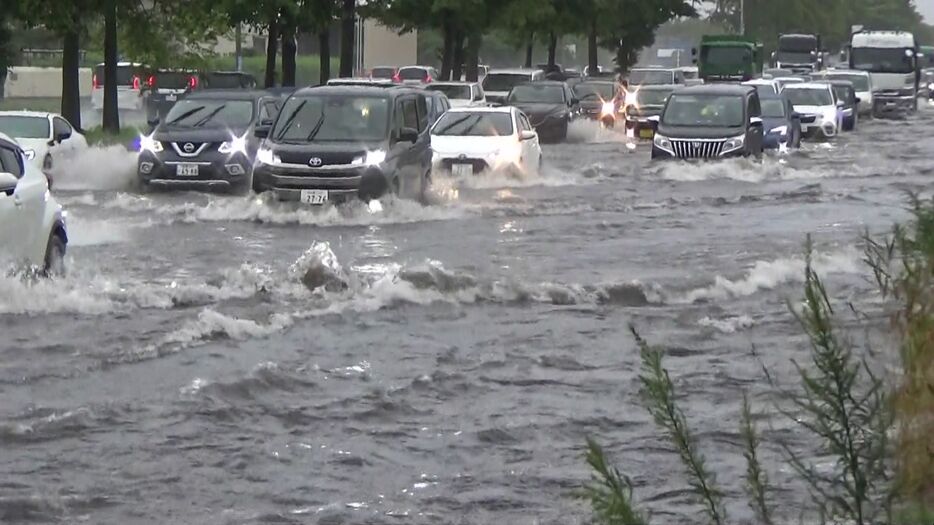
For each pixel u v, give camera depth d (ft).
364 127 157.38
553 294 98.53
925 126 387.14
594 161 248.52
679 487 55.36
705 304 97.55
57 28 246.06
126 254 122.01
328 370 76.33
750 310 94.79
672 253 124.36
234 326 85.87
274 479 57.47
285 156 152.56
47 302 93.50
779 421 64.44
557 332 87.30
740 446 60.64
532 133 205.05
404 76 430.61
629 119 328.29
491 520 52.08
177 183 178.60
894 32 468.34
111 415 66.80
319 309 92.43
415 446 62.44
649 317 92.58
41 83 460.96
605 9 459.32
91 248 126.00
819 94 319.06
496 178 192.03
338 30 627.87
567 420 66.64
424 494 55.42
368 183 152.05
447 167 191.83
